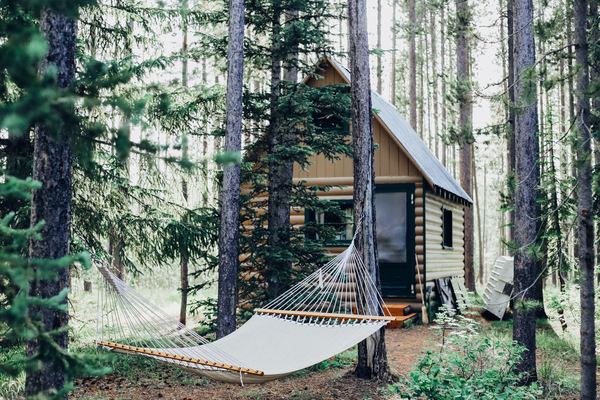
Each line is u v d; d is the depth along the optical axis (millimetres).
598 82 6633
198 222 10773
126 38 10641
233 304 9352
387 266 14922
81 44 9953
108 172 9797
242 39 9539
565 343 11945
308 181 15328
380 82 30125
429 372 6820
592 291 6918
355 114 8984
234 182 9469
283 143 11203
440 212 16688
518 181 8594
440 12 28500
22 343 7824
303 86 10922
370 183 8953
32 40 2584
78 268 9969
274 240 10906
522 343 8414
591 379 6840
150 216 10578
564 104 24000
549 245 10594
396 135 14742
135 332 7184
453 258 18328
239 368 6461
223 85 11086
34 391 5172
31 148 8758
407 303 14703
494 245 46344
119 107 3355
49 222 5332
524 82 7422
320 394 8156
